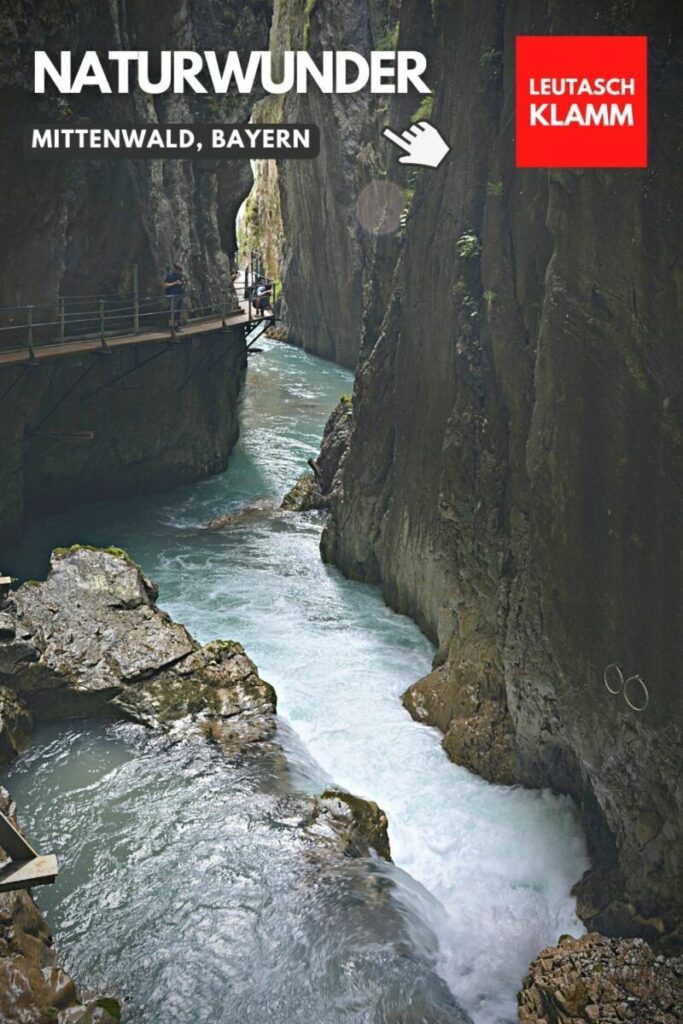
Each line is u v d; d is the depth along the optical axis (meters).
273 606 17.20
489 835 11.27
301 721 13.52
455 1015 8.89
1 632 13.24
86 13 20.70
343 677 14.62
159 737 12.80
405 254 15.95
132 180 22.77
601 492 9.62
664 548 8.84
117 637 13.98
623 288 9.12
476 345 13.12
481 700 12.58
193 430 25.42
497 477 12.56
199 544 20.61
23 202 19.56
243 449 29.28
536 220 11.28
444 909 10.35
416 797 11.98
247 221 66.38
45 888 10.18
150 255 23.91
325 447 23.84
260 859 10.62
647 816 9.33
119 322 23.42
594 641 9.89
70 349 20.05
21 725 12.66
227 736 12.76
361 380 17.98
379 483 17.73
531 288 11.52
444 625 14.25
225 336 26.72
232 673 13.73
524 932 10.02
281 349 51.12
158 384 24.02
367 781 12.27
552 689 10.80
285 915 9.87
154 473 24.53
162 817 11.32
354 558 18.41
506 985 9.30
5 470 19.94
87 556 15.39
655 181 8.66
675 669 8.79
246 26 25.77
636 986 8.41
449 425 13.62
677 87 8.47
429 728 13.29
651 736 9.16
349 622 16.48
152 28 22.95
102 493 23.70
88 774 12.05
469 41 13.57
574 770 11.18
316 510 23.25
